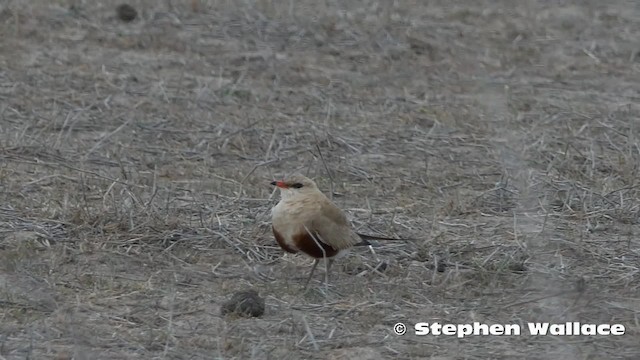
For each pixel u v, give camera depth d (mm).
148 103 33156
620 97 36656
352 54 39625
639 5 46938
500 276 22172
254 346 18609
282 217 21047
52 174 26984
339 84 36500
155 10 42188
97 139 30016
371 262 22734
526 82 37594
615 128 33031
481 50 40656
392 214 25562
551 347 19172
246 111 33250
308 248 21047
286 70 37500
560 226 25156
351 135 31578
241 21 41812
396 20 43219
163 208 24812
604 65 39938
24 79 34375
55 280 21047
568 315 20281
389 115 33656
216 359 18141
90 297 20406
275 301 20656
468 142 31484
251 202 25578
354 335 19391
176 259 22422
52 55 37062
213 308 20328
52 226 23484
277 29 41375
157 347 18594
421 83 37031
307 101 34625
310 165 28641
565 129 32719
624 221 25750
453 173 28922
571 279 21891
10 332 18812
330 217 21094
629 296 21500
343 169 28688
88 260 22156
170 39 39719
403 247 23469
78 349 18078
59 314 19453
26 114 31453
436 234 24344
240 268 22328
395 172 28891
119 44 38969
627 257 23516
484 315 20453
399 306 20719
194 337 19000
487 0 47031
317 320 19938
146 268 22047
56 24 40156
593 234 24844
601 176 28984
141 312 19969
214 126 31578
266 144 30328
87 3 42406
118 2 42844
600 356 18828
